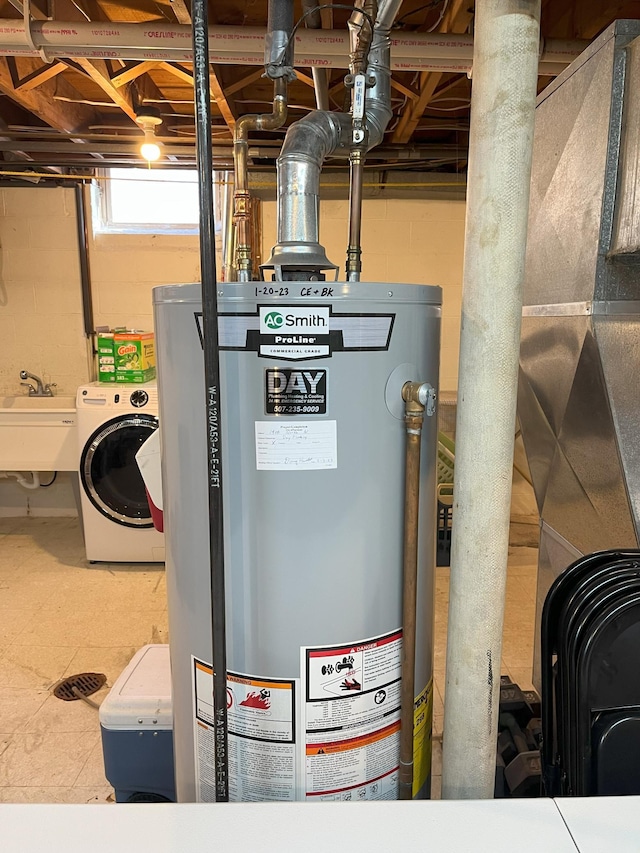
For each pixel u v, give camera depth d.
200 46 0.81
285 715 1.12
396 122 3.34
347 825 0.90
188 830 0.89
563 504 1.81
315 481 1.04
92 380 3.97
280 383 1.00
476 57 0.93
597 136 1.34
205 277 0.88
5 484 4.22
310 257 1.07
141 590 3.11
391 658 1.16
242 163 1.13
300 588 1.07
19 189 3.69
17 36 1.92
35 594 3.07
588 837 0.88
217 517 0.96
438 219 3.86
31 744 2.00
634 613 1.13
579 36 2.38
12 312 3.85
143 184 3.89
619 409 1.38
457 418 1.04
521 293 0.98
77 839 0.87
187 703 1.22
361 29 1.07
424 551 1.19
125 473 3.36
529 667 2.38
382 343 1.03
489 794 1.12
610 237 1.33
